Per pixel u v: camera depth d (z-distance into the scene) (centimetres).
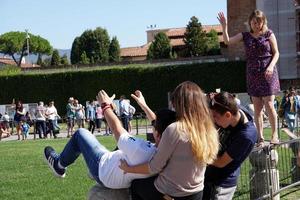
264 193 920
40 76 5694
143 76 5475
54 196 1111
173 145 552
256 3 5428
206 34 9369
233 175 672
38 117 3300
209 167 666
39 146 2411
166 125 585
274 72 910
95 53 11094
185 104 554
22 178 1362
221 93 650
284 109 2856
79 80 5634
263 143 924
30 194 1141
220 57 5734
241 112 661
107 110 641
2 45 13412
